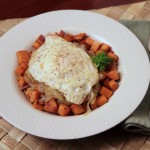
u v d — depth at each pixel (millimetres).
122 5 572
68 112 431
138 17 551
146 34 505
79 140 412
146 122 402
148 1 574
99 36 502
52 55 458
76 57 458
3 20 568
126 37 485
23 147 410
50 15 522
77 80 441
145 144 409
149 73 434
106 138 413
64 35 512
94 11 566
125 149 405
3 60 475
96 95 448
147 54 473
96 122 396
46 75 448
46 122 401
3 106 419
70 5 623
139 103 407
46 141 413
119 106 410
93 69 457
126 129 407
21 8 630
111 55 477
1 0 645
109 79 462
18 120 402
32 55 477
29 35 507
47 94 449
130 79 439
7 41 493
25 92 457
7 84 449
